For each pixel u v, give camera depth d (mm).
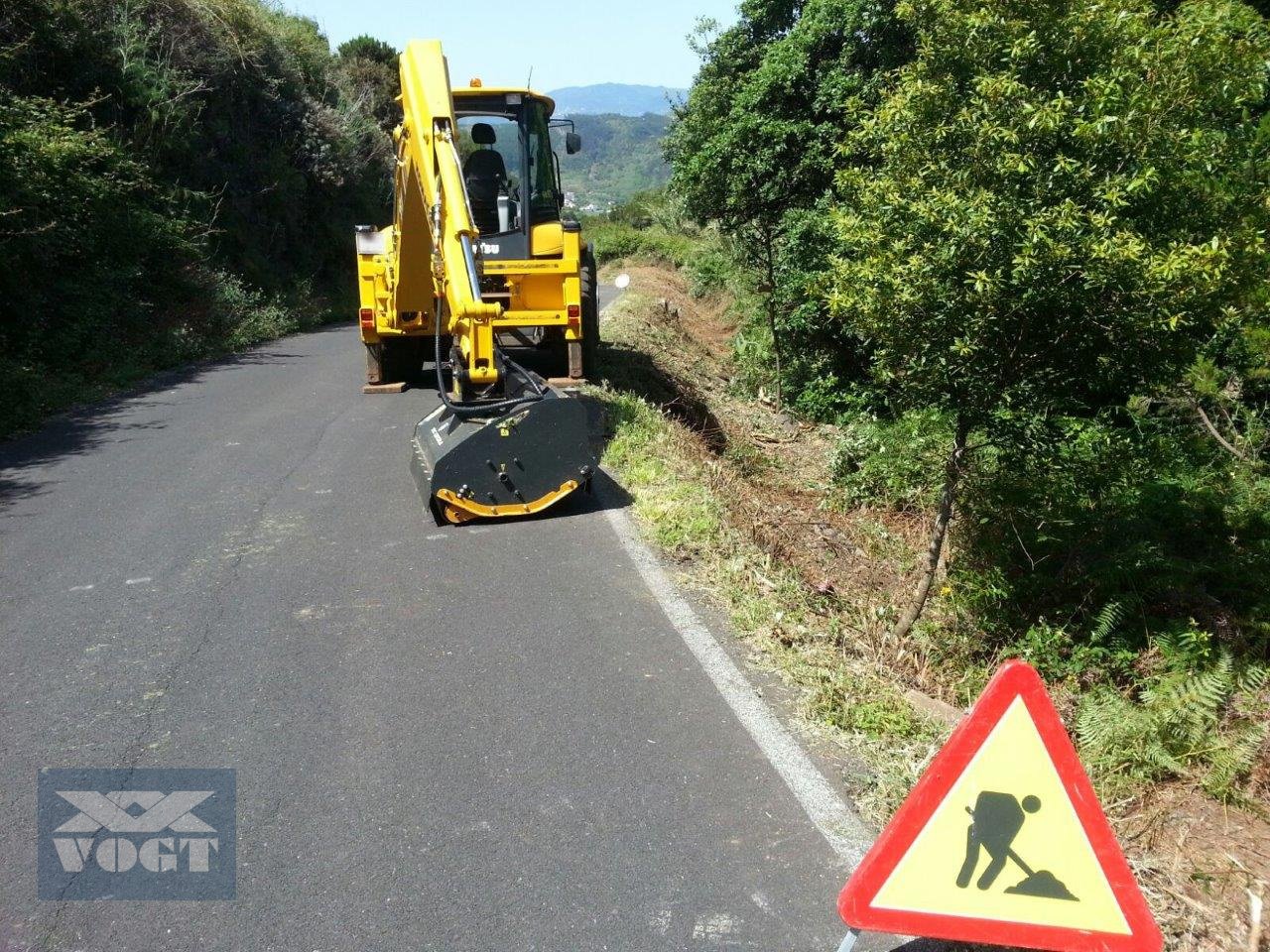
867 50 11258
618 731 3920
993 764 2602
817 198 11977
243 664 4551
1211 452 7984
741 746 3799
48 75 15750
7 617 5113
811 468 11180
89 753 3848
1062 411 5820
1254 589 6566
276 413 10297
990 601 6645
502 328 10469
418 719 4047
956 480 5949
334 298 24031
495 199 10148
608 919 2922
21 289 12422
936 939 2855
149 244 15594
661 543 5992
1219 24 4883
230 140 20672
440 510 6406
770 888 3045
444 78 7145
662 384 12594
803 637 4852
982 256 4844
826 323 12609
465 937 2863
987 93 4855
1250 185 5133
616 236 34375
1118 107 4719
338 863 3193
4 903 3031
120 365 12984
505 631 4852
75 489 7453
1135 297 4609
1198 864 3357
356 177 26062
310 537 6266
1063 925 2615
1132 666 5914
